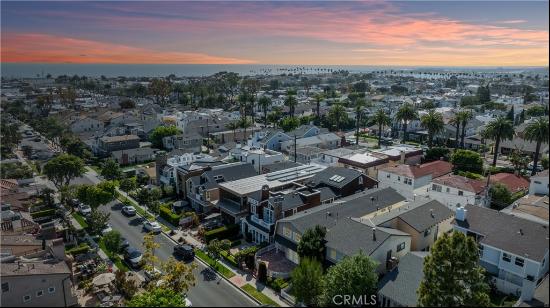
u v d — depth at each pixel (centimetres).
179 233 5997
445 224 5194
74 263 5044
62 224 6297
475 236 4491
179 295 3778
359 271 3744
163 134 12181
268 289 4425
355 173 6762
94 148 11981
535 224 4328
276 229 5244
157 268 4897
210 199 6644
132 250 5209
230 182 6694
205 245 5566
